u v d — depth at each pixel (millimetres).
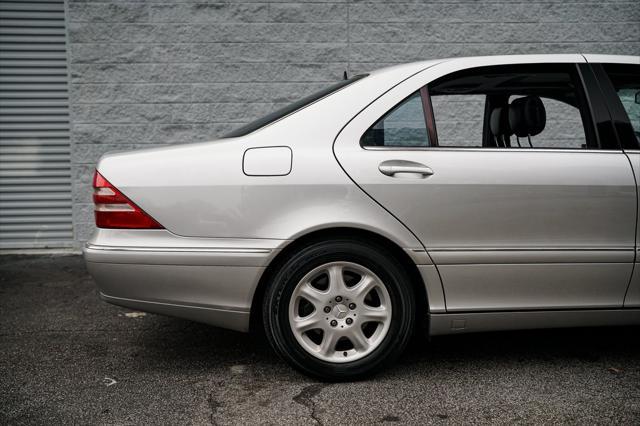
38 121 6270
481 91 3061
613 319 3020
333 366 2898
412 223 2852
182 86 6211
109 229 2850
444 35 6285
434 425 2512
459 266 2891
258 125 3059
